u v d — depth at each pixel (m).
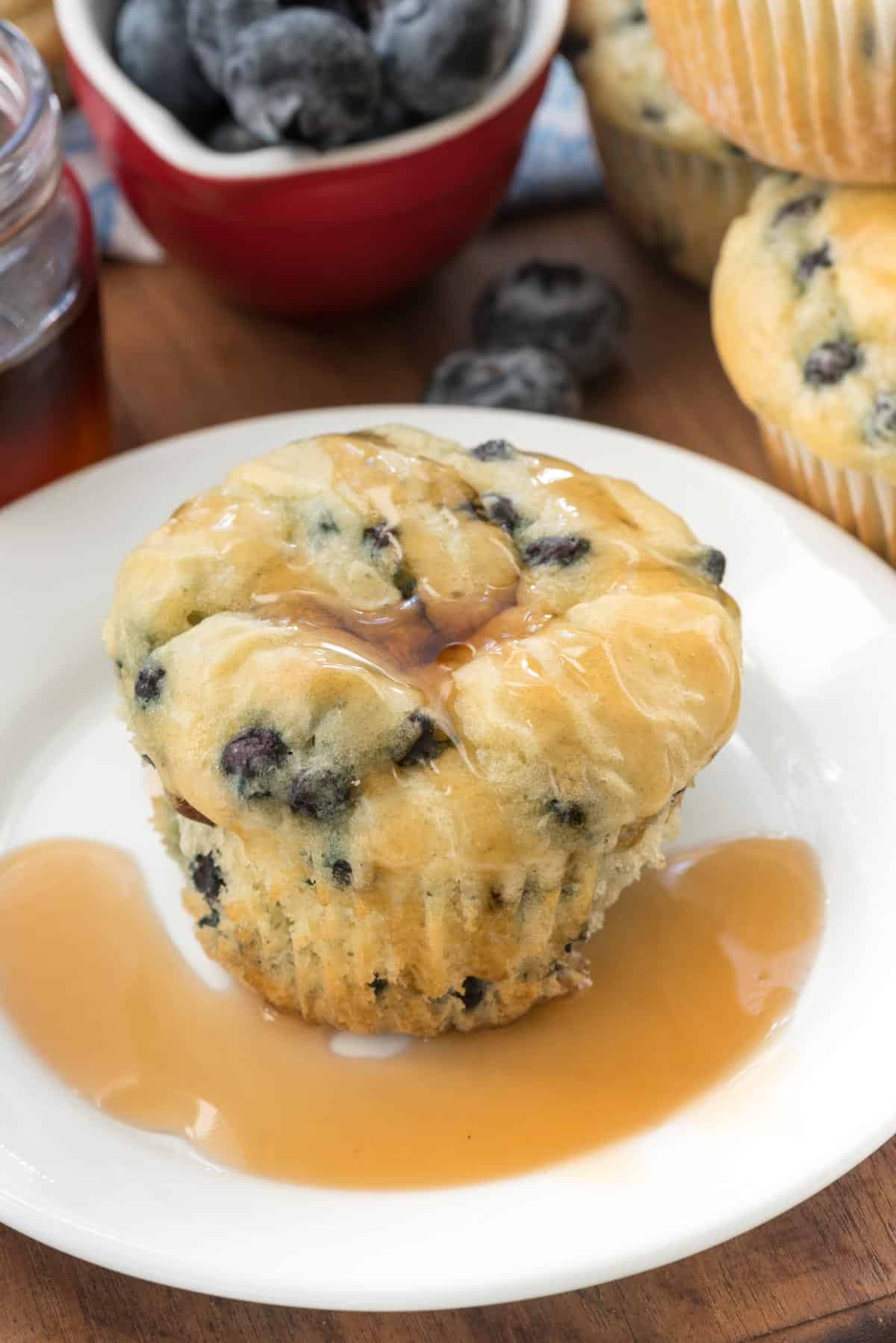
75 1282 0.39
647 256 0.53
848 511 0.46
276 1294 0.37
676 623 0.40
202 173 0.46
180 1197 0.39
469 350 0.51
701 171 0.49
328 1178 0.39
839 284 0.44
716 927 0.42
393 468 0.41
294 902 0.40
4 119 0.46
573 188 0.53
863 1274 0.39
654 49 0.48
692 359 0.51
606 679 0.39
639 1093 0.40
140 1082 0.40
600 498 0.42
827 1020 0.40
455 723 0.39
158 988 0.41
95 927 0.42
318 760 0.39
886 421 0.44
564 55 0.50
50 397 0.46
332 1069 0.40
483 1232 0.38
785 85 0.44
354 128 0.46
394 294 0.51
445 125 0.47
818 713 0.43
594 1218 0.38
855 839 0.42
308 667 0.39
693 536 0.42
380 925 0.39
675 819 0.41
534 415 0.46
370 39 0.47
